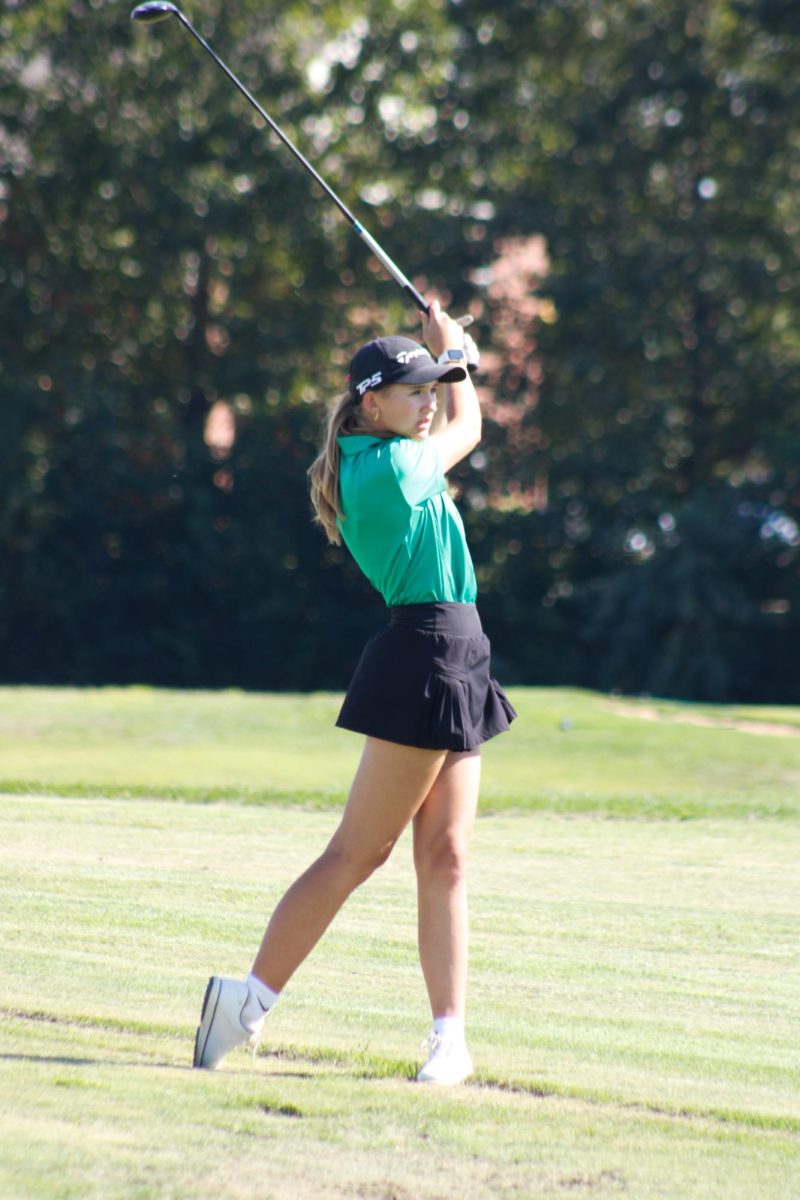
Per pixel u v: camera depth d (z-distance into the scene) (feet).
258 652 449.48
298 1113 35.53
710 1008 50.98
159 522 439.63
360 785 42.50
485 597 451.12
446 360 45.70
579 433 446.60
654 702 232.32
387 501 41.32
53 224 420.36
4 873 69.15
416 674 41.45
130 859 75.00
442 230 433.07
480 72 440.04
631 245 438.81
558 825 99.04
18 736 170.30
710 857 84.02
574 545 448.24
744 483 422.00
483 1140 34.01
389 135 441.27
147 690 251.80
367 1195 29.66
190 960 54.19
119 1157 30.96
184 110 422.82
